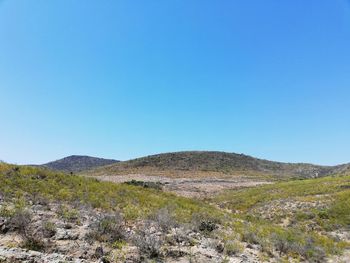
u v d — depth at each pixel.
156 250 10.63
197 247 12.09
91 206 17.06
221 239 14.44
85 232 11.31
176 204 22.64
